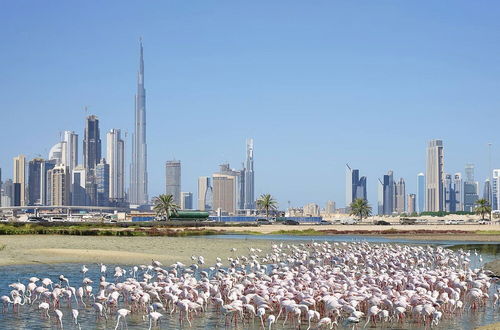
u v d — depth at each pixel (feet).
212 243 329.72
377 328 112.37
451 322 118.21
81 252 230.68
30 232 389.19
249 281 138.21
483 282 143.64
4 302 125.80
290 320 118.62
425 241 408.46
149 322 115.65
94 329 110.32
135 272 184.24
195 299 127.54
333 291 126.72
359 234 497.46
